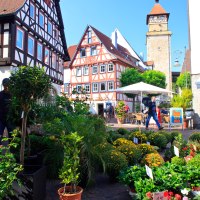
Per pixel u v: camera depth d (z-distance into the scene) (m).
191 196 3.71
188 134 11.73
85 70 37.31
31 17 18.36
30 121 5.21
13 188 3.35
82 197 4.13
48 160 4.28
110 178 4.80
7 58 15.62
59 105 6.47
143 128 14.35
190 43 16.45
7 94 6.02
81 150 4.18
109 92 34.75
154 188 3.47
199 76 16.16
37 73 3.68
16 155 4.38
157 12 58.25
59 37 24.80
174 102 17.53
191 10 16.50
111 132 6.94
